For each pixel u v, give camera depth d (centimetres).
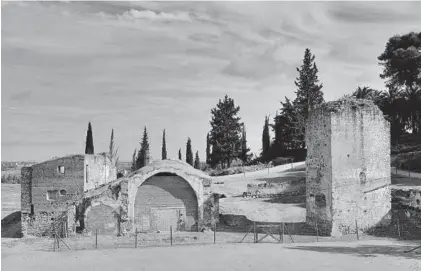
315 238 4612
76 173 5603
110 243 4666
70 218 5141
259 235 4850
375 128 4797
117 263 3784
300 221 5384
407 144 9131
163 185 5209
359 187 4703
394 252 3916
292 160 10006
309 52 10606
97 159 6188
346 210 4669
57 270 3638
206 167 11625
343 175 4669
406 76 9188
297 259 3731
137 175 5147
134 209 5150
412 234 4641
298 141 10550
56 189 5603
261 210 5866
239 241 4600
